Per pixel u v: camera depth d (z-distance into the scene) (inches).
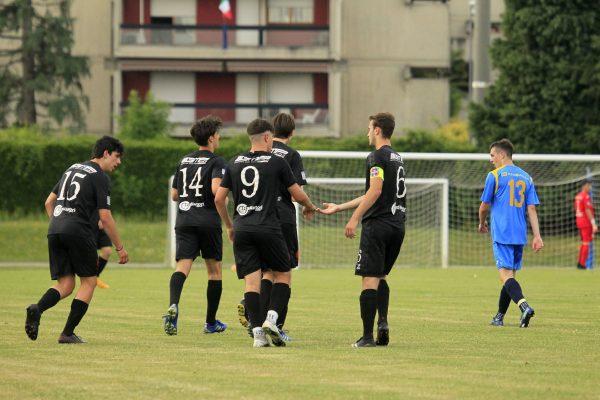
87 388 856.9
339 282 2421.3
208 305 1314.0
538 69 4037.9
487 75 4047.7
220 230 1306.6
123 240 3592.5
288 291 1183.6
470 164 3624.5
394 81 5570.9
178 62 5310.0
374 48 5561.0
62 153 4055.1
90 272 1185.4
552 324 1438.2
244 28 5378.9
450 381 894.4
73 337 1184.2
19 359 1040.2
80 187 1181.7
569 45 4030.5
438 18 5565.9
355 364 1002.1
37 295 1945.1
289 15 5482.3
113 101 5364.2
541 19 4030.5
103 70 5442.9
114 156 1214.3
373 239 1146.7
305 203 1176.2
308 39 5378.9
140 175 4094.5
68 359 1040.2
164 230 3747.5
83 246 1176.2
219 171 1286.9
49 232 1183.6
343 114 5556.1
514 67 4055.1
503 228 1439.5
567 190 3535.9
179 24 5393.7
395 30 5561.0
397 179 1153.4
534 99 4037.9
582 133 4033.0
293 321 1477.6
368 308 1152.2
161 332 1317.7
